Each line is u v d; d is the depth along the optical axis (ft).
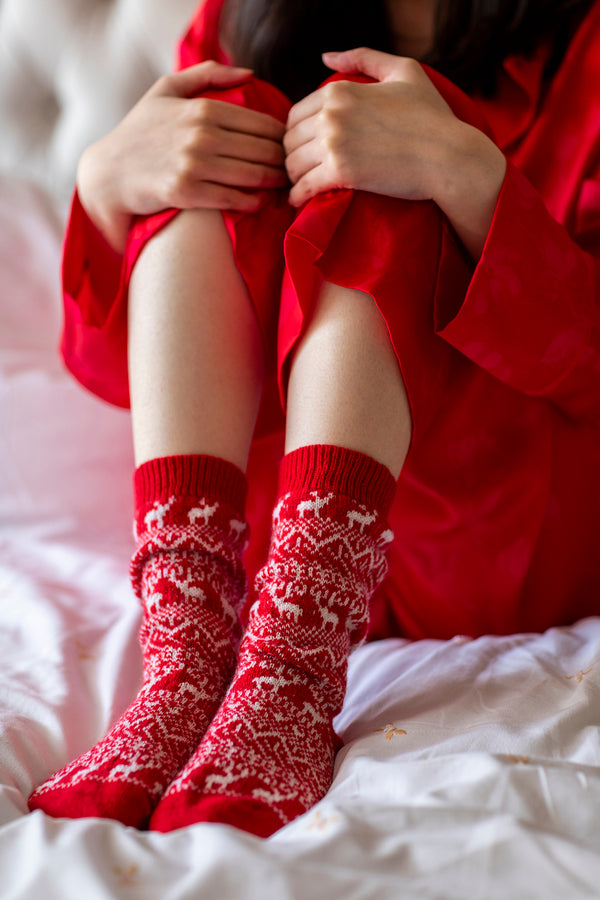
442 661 3.23
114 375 3.85
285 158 3.43
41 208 6.14
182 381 3.14
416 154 3.10
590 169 3.70
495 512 3.45
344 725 3.12
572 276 3.17
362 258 3.05
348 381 2.96
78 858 2.28
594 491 3.47
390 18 4.37
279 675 2.83
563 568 3.53
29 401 4.78
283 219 3.38
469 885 2.25
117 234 3.59
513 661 3.18
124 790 2.61
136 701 2.91
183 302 3.20
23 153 6.85
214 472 3.09
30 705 3.09
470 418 3.40
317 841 2.33
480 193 3.10
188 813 2.53
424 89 3.30
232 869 2.24
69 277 3.69
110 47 6.30
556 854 2.29
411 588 3.66
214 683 2.93
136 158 3.41
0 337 5.27
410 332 3.02
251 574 3.76
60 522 4.65
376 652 3.52
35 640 3.59
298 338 3.07
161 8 6.05
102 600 4.00
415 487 3.49
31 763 2.86
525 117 3.82
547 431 3.41
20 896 2.23
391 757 2.79
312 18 4.24
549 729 2.79
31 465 4.69
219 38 4.65
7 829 2.43
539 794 2.49
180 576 2.99
